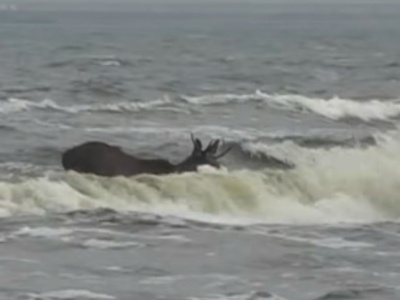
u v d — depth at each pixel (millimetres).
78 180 21688
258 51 82062
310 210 22047
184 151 29266
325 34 126188
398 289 16031
